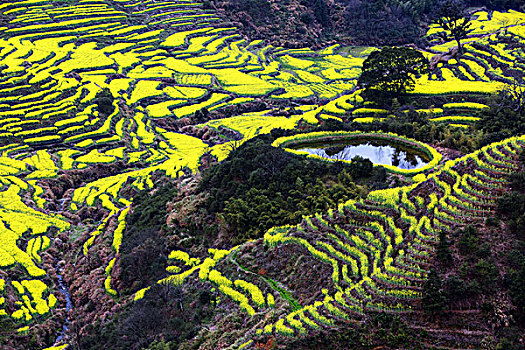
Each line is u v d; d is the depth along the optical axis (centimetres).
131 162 10606
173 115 12625
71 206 8838
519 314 3403
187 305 5047
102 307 5938
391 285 3866
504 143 5003
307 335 3762
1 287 6381
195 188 7206
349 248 4488
